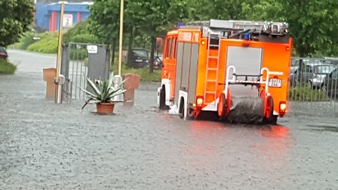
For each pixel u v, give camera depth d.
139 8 46.06
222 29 21.91
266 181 12.12
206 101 21.70
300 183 12.12
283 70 22.11
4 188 10.80
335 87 30.83
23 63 59.69
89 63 27.09
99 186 11.17
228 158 14.45
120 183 11.45
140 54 50.28
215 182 11.80
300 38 33.47
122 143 15.98
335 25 33.28
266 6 33.94
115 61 49.84
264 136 18.72
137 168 12.86
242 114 21.38
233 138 17.84
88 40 64.19
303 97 30.95
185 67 22.95
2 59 46.00
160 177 12.06
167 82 25.14
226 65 21.78
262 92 21.97
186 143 16.38
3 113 21.53
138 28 47.06
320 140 18.53
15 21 44.66
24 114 21.47
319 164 14.34
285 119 24.45
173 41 24.88
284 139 18.31
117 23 48.22
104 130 18.27
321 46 33.66
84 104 24.11
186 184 11.54
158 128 19.22
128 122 20.47
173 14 45.56
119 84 24.34
